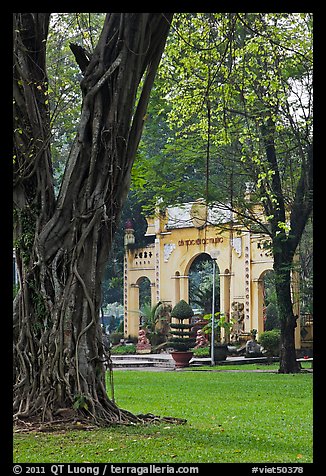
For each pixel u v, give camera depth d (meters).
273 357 31.14
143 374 24.25
